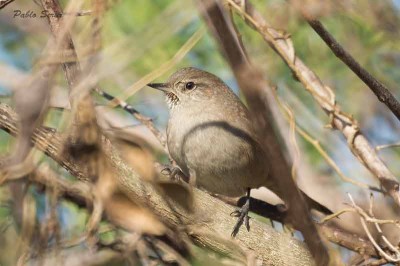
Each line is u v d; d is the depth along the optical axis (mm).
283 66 11789
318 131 11891
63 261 7168
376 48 11977
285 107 8898
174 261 8094
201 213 8273
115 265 7719
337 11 10648
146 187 7543
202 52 12430
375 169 9711
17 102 6660
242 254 8414
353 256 9617
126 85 10742
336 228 9766
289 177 5242
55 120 8141
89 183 7031
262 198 12836
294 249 8648
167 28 6672
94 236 7262
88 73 6566
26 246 6773
